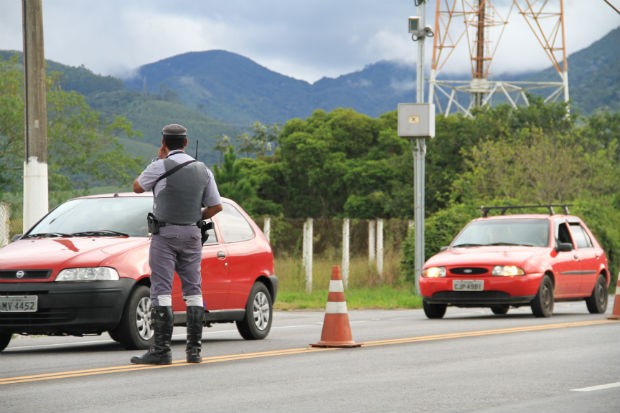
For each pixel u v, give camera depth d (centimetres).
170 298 1941
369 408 1386
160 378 1712
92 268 2219
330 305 2275
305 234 5312
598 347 2250
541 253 3459
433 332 2723
